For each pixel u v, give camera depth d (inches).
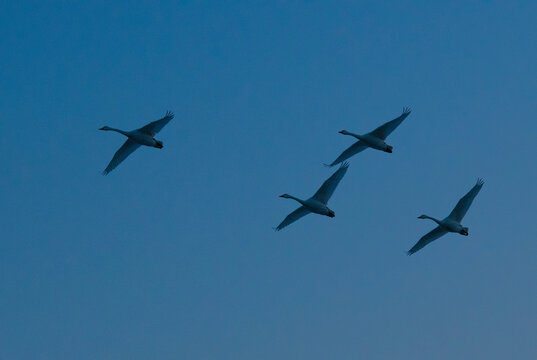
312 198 1784.0
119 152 1785.2
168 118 1717.5
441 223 1777.8
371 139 1834.4
